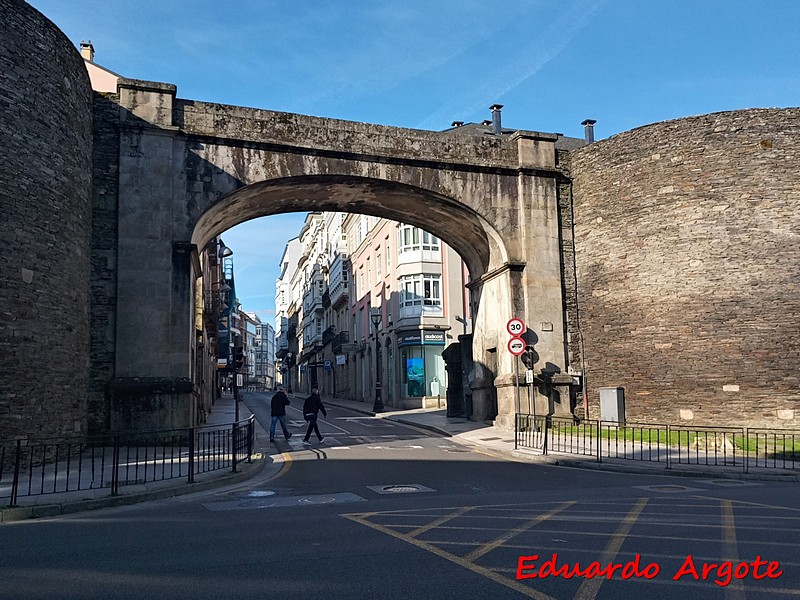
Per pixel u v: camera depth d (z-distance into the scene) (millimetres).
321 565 5691
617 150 20922
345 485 11164
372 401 42562
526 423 18484
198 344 26312
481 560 5840
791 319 18344
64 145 14688
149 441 16062
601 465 13727
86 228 15969
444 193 20406
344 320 53688
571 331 21266
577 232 21734
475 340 23953
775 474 12391
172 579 5309
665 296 19547
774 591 4953
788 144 19047
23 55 13555
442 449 16828
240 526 7582
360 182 19594
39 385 13461
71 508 9031
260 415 32281
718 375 18656
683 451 15766
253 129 18375
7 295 12797
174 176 17531
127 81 17328
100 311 16484
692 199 19469
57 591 5031
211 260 38031
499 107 34844
